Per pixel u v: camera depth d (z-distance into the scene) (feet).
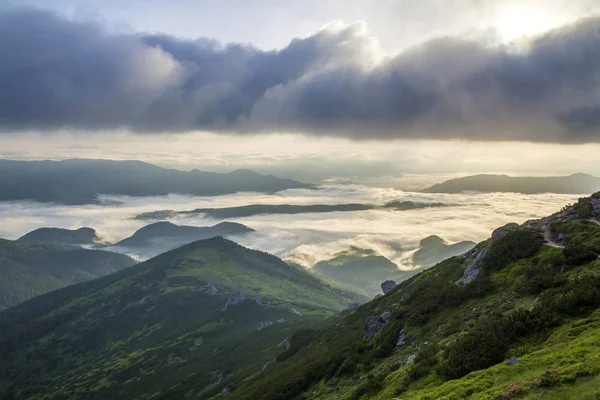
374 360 232.94
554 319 138.21
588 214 247.29
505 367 119.03
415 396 134.10
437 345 183.73
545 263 209.46
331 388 239.71
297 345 495.00
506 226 300.20
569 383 95.14
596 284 143.54
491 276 234.79
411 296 283.79
